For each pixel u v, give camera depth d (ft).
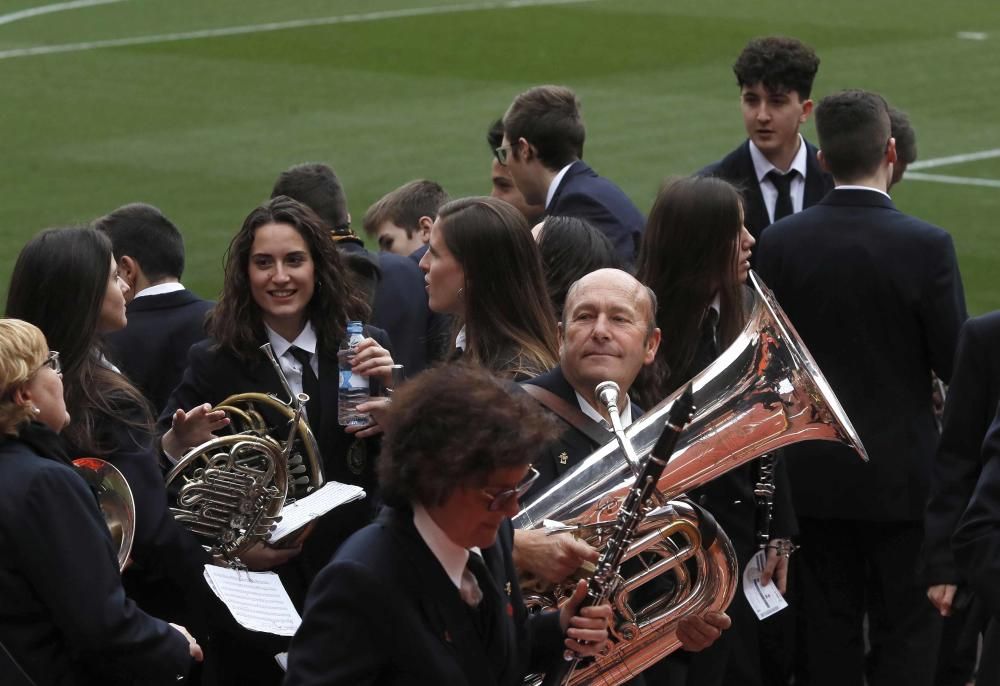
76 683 44.32
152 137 220.43
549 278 64.34
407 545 37.45
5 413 43.70
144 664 44.57
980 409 56.44
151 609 55.88
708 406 47.67
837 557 69.00
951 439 57.21
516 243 57.41
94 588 43.21
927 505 58.23
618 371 50.67
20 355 43.86
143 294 70.49
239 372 59.16
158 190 189.88
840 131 68.39
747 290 63.26
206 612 54.80
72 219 176.45
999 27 310.45
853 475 66.95
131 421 52.03
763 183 86.84
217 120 231.91
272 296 58.44
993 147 214.69
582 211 83.71
